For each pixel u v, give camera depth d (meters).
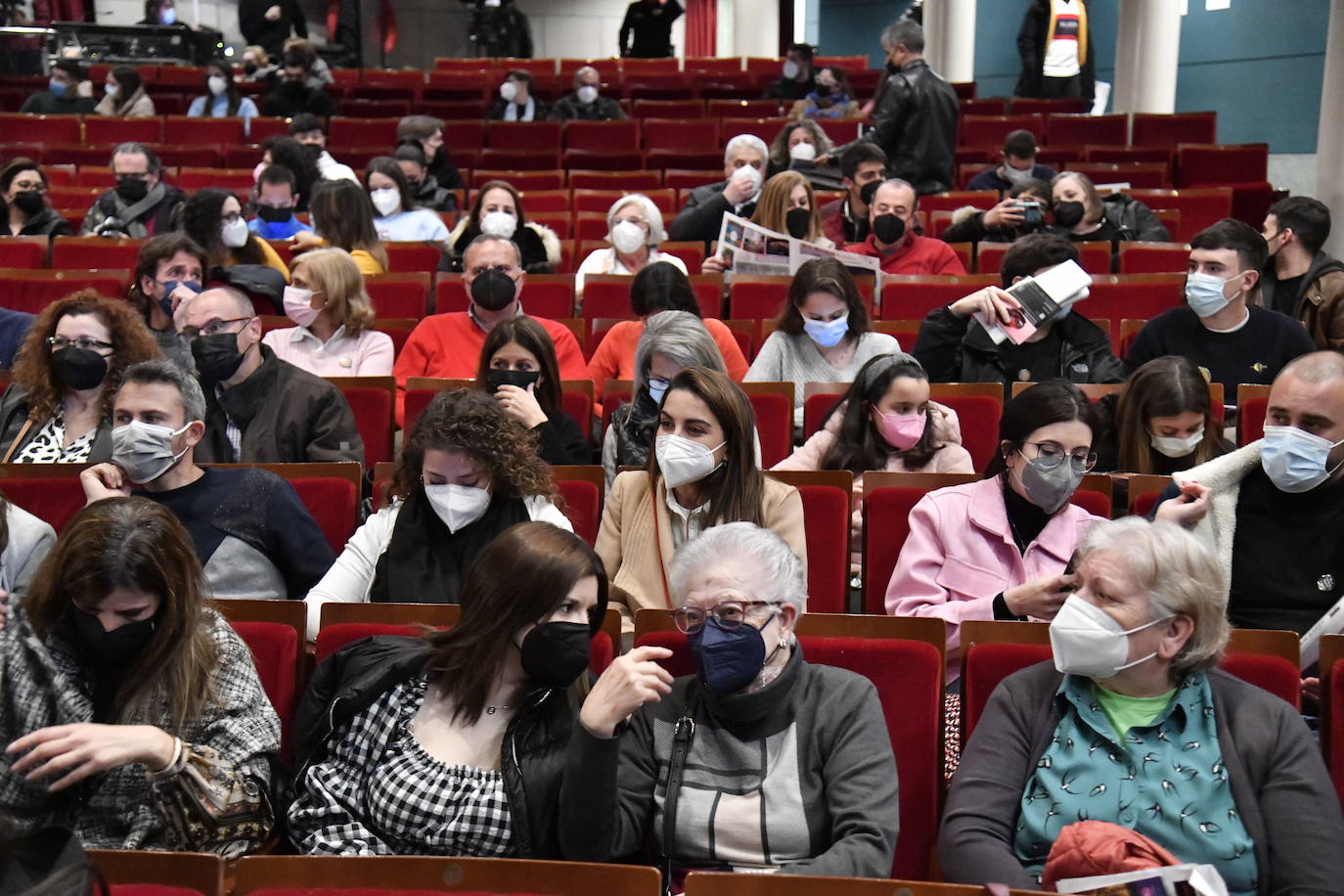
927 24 18.39
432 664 2.65
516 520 3.36
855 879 2.07
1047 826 2.53
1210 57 18.19
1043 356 5.18
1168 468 3.99
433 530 3.38
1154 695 2.59
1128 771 2.54
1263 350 5.21
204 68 16.69
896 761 2.83
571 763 2.43
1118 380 5.20
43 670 2.63
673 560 2.72
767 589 2.62
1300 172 17.05
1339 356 3.30
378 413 4.98
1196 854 2.45
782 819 2.58
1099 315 6.96
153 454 3.46
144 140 14.05
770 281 6.98
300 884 2.13
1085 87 16.30
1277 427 3.32
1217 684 2.61
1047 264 5.45
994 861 2.45
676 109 15.84
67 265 8.18
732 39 24.94
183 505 3.54
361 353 5.60
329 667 2.76
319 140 11.09
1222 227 5.12
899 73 9.98
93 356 4.14
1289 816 2.44
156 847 2.57
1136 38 15.72
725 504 3.54
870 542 3.83
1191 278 5.15
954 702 3.16
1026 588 3.16
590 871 2.10
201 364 4.31
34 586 2.65
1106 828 2.24
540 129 14.42
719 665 2.58
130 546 2.59
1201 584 2.51
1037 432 3.41
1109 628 2.49
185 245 5.47
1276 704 2.56
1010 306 4.99
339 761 2.66
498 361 4.38
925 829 2.82
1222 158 12.45
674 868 2.62
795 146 9.93
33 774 2.37
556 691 2.65
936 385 4.94
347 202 7.42
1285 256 6.10
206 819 2.54
